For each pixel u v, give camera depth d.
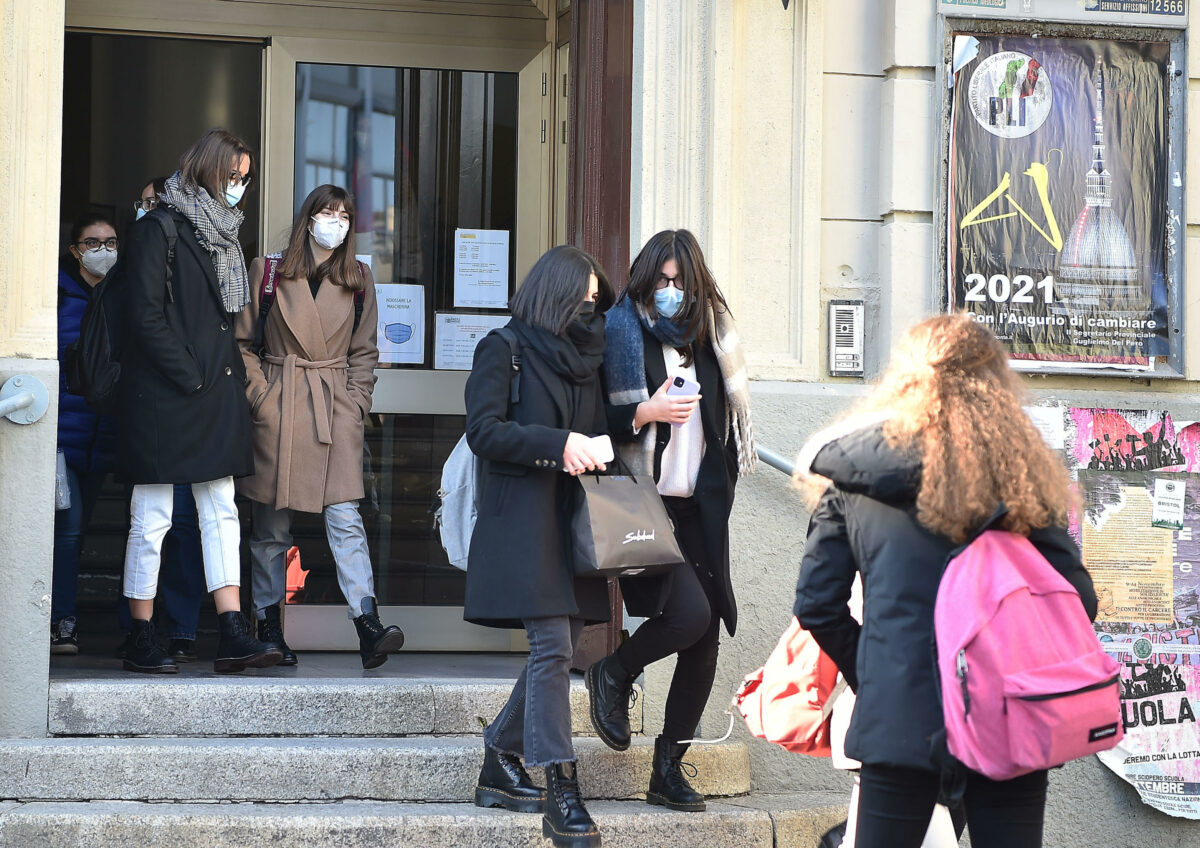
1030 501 5.36
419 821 7.85
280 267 10.48
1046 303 10.12
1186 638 10.14
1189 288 10.45
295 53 12.41
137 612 9.80
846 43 10.19
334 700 9.09
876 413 5.77
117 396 9.69
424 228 12.53
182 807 8.12
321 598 12.10
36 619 8.75
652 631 8.13
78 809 7.95
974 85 10.07
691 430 8.42
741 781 9.23
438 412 12.41
